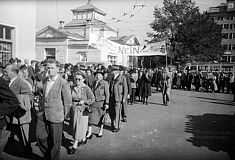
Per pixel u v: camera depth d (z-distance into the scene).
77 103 5.27
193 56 33.38
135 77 12.73
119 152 5.14
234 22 51.72
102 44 16.78
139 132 6.80
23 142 4.93
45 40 30.72
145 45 15.91
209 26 34.19
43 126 4.32
